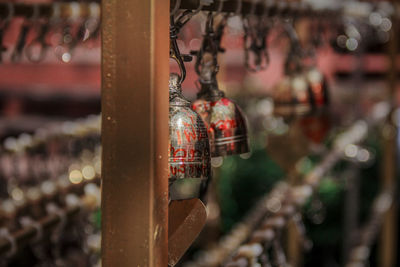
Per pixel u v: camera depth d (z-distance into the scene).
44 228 1.38
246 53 1.32
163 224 0.82
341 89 4.70
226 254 2.44
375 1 2.75
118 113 0.78
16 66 5.08
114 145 0.79
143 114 0.78
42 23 1.43
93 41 1.71
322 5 1.94
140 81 0.77
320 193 3.86
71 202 1.62
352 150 2.86
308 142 2.80
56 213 1.49
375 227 3.37
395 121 3.52
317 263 4.12
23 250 2.11
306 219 4.04
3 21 1.31
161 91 0.79
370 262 4.10
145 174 0.78
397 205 3.91
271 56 4.71
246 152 1.16
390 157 3.54
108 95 0.78
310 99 2.11
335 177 3.71
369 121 3.39
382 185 3.65
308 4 1.77
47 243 2.01
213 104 1.14
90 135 2.74
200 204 0.90
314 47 2.15
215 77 1.16
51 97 5.78
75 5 1.50
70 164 2.58
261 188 4.12
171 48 0.94
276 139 2.87
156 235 0.80
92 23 1.65
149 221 0.79
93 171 2.31
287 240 3.02
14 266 2.09
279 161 2.88
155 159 0.79
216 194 3.01
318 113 2.13
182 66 0.96
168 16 0.80
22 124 5.51
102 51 0.78
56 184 2.07
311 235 4.04
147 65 0.77
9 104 5.68
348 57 4.99
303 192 1.88
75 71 5.04
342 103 4.48
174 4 0.90
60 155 2.64
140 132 0.78
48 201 2.07
